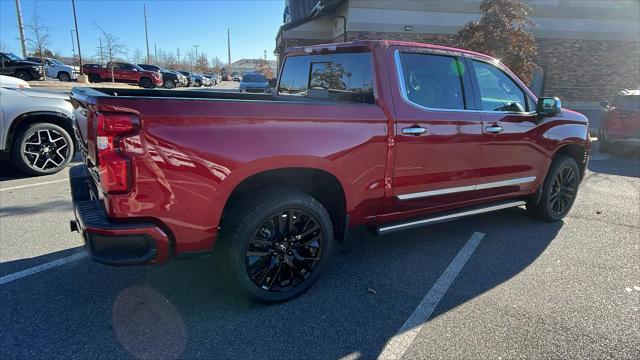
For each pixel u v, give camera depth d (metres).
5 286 3.14
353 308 2.99
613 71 18.08
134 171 2.30
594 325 2.83
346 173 3.04
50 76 30.09
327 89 3.79
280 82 4.57
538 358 2.48
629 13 17.66
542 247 4.16
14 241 3.95
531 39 11.70
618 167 8.64
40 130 6.22
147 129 2.31
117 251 2.40
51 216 4.62
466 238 4.37
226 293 3.13
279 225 2.90
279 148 2.69
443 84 3.64
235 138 2.55
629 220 5.05
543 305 3.07
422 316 2.90
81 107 2.90
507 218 5.06
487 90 3.97
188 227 2.52
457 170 3.71
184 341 2.57
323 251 3.11
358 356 2.48
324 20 19.48
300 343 2.59
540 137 4.36
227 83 62.41
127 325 2.71
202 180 2.48
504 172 4.14
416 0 15.91
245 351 2.50
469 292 3.24
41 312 2.82
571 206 5.05
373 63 3.27
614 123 9.87
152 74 32.44
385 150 3.21
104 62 37.84
